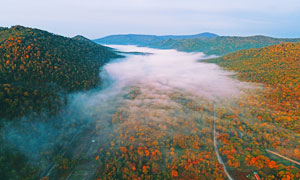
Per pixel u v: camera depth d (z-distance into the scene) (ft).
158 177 253.85
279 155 283.79
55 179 264.93
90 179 263.29
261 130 361.71
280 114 417.49
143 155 295.89
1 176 239.91
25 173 259.39
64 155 314.76
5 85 334.65
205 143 326.65
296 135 335.26
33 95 361.51
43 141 321.93
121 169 269.85
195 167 265.34
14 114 309.22
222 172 255.70
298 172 239.71
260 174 247.09
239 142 318.04
